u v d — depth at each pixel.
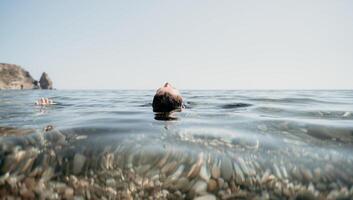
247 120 1.02
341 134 0.76
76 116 1.27
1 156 0.61
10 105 2.25
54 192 0.53
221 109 1.59
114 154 0.61
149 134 0.75
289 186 0.51
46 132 0.78
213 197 0.50
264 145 0.67
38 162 0.59
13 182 0.55
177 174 0.55
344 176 0.53
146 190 0.53
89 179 0.55
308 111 1.39
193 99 2.78
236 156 0.60
